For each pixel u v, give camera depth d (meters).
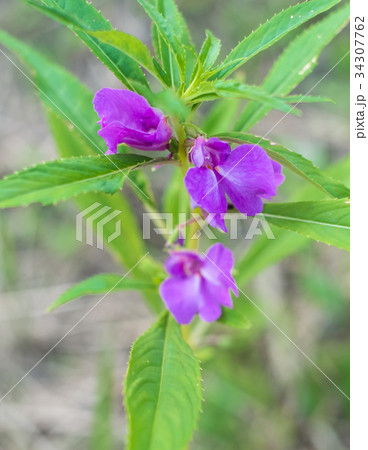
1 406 0.44
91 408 0.44
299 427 0.41
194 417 0.21
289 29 0.22
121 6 0.57
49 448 0.42
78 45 0.56
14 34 0.57
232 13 0.56
